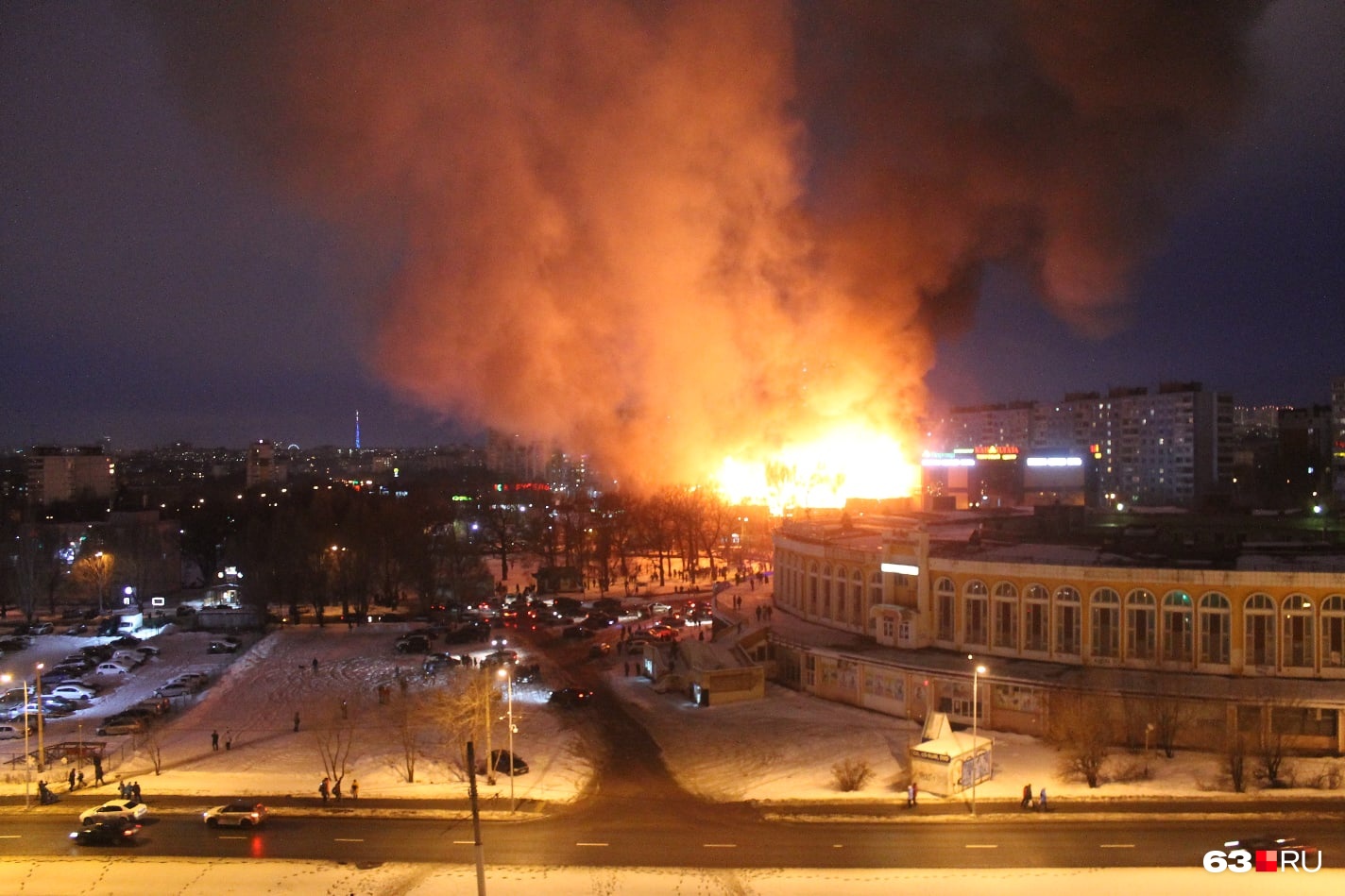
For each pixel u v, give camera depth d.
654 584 172.00
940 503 157.75
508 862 56.62
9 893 53.38
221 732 87.62
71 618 141.62
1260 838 56.91
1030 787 63.53
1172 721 72.38
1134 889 51.09
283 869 56.06
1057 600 85.69
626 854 57.66
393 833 61.62
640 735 83.19
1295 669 78.06
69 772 73.94
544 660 114.38
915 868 54.47
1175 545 94.06
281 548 144.38
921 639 92.88
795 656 97.94
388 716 91.62
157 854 58.56
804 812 63.97
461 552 162.88
